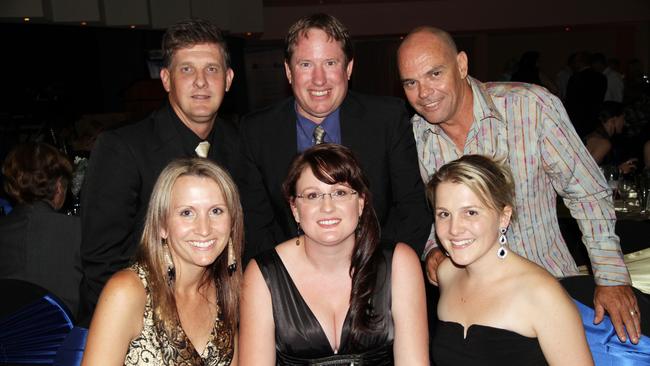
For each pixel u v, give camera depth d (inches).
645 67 541.0
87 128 209.3
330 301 91.8
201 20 104.8
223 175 85.8
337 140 108.6
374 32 522.3
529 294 83.7
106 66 366.6
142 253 85.5
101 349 80.5
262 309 91.7
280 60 522.0
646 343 85.8
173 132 105.1
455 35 541.3
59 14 320.8
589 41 565.9
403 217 113.5
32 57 336.8
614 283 93.2
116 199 99.8
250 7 418.0
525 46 574.2
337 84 101.9
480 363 85.2
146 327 83.7
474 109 104.7
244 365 91.3
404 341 91.4
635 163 198.2
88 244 100.2
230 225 86.7
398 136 109.7
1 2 302.2
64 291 121.5
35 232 121.3
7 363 95.3
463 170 84.5
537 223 106.1
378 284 91.7
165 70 105.1
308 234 87.4
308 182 86.0
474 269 88.0
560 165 101.6
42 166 123.7
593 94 330.0
